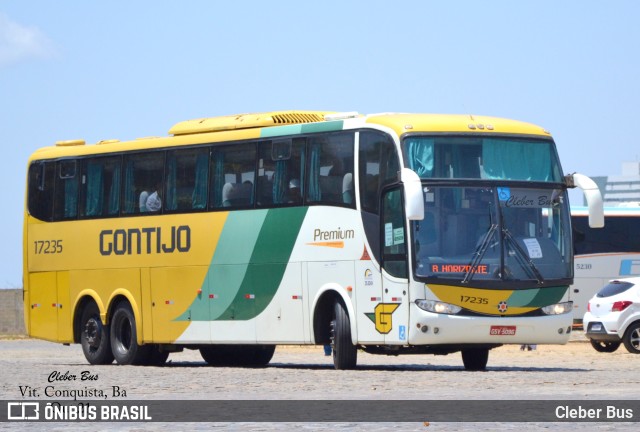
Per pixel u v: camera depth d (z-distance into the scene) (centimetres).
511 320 2791
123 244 3512
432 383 2434
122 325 3541
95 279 3588
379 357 4438
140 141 3506
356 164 2909
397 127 2831
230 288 3219
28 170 3812
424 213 2783
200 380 2617
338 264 2941
